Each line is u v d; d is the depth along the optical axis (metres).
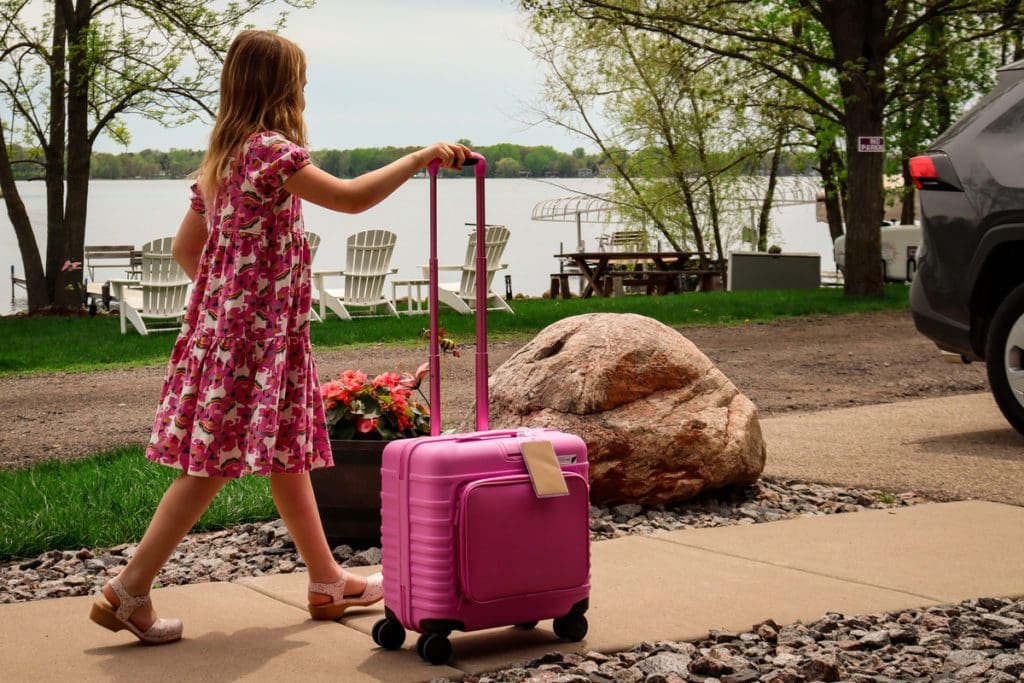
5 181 22.55
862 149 19.56
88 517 5.29
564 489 3.45
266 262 3.55
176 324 17.42
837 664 3.19
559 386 5.71
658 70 29.41
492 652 3.50
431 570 3.35
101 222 72.12
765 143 32.25
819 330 15.66
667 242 34.31
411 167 3.60
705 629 3.68
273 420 3.53
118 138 23.84
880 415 8.41
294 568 4.64
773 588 4.14
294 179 3.48
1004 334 6.93
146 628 3.56
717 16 19.50
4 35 22.31
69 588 4.40
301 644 3.60
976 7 18.73
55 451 7.72
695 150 32.56
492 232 18.94
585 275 26.56
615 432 5.57
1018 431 7.00
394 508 3.48
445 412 8.72
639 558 4.61
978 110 7.16
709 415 5.75
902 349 13.19
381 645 3.57
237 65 3.61
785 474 6.41
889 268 26.11
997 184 6.80
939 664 3.35
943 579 4.25
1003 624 3.65
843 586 4.17
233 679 3.25
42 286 22.91
